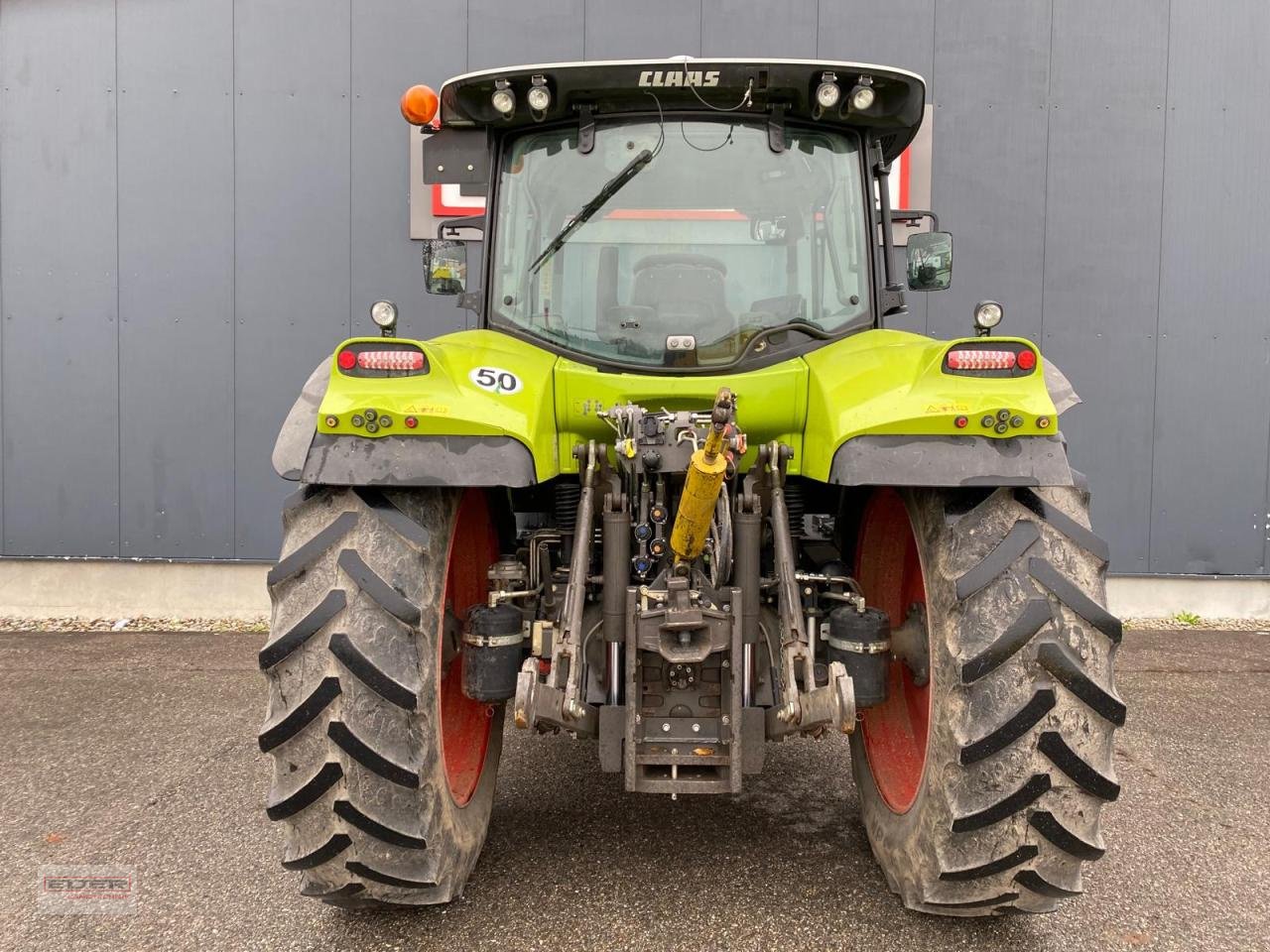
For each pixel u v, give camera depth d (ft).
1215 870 9.20
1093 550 7.00
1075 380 19.88
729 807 10.64
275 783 7.00
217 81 19.93
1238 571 19.94
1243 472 19.88
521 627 8.23
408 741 6.92
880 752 8.97
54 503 20.43
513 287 9.54
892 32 19.66
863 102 9.05
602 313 9.36
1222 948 7.80
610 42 19.84
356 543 7.00
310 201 20.08
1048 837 6.77
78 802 10.80
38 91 19.98
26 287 20.21
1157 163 19.65
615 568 7.77
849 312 9.57
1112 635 6.77
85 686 15.51
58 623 20.22
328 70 19.90
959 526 7.08
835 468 7.27
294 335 20.22
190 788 11.21
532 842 9.73
